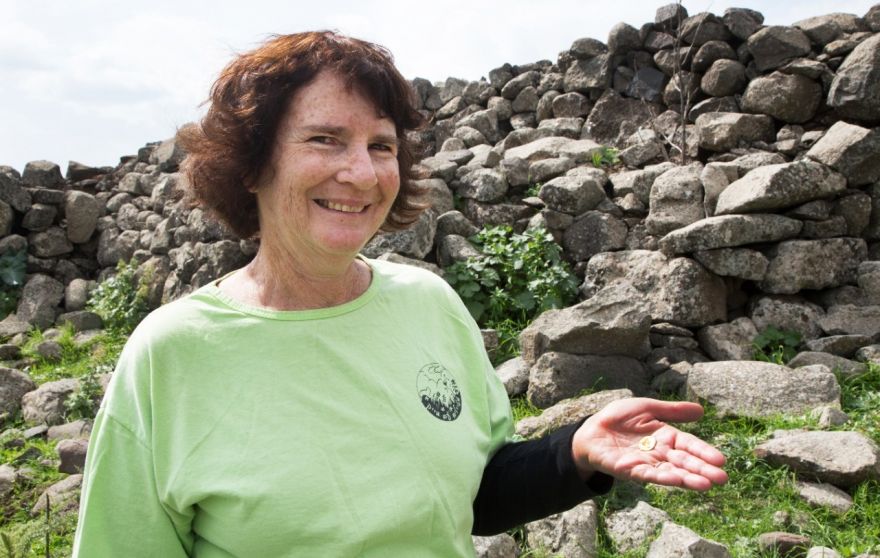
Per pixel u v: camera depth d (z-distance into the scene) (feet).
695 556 9.59
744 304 17.12
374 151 5.17
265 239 5.32
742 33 22.21
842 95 18.90
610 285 15.87
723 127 20.33
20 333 26.37
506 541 10.61
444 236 20.62
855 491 11.31
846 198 17.15
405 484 4.84
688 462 4.75
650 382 15.20
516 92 27.86
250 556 4.66
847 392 13.82
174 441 4.76
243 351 4.91
